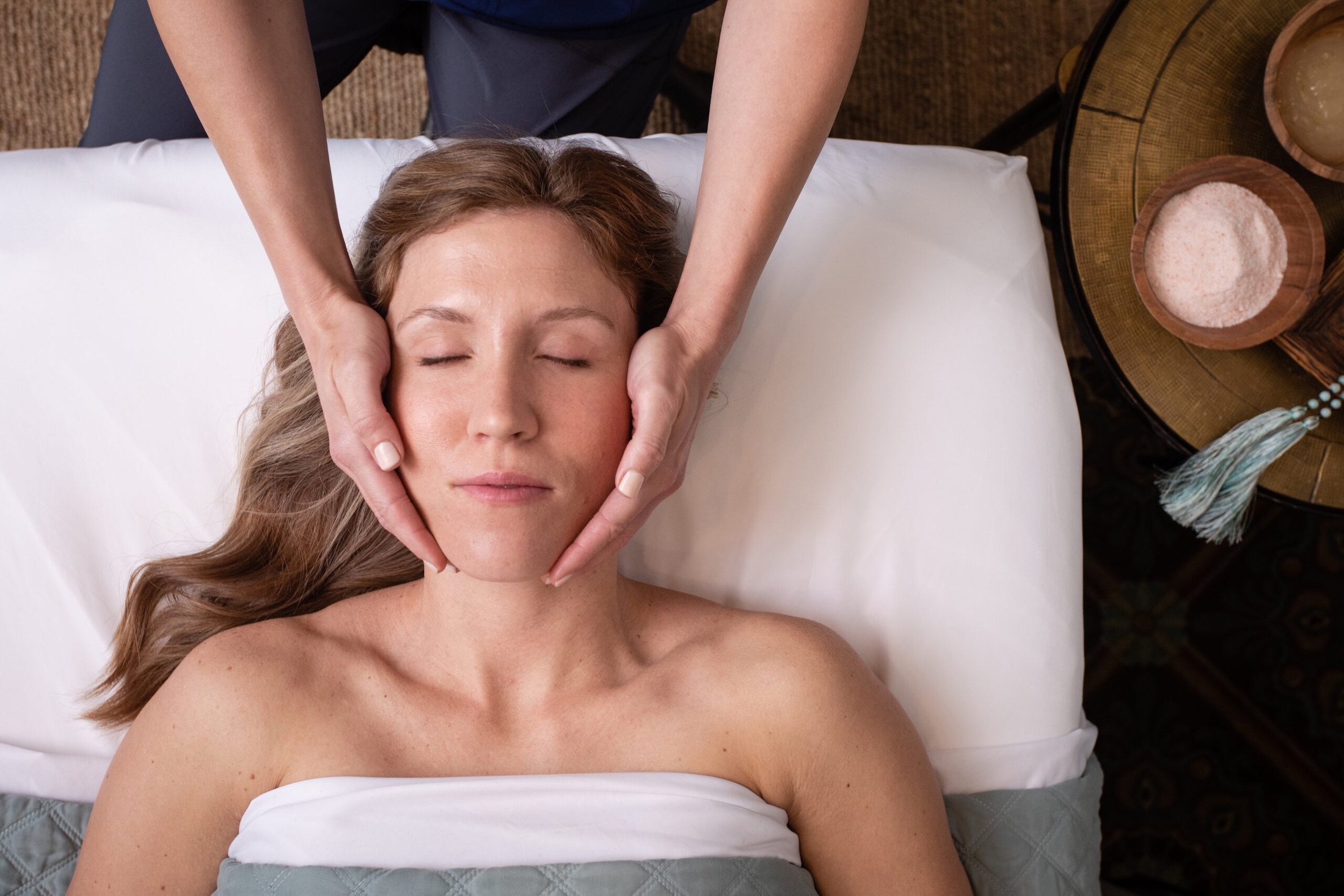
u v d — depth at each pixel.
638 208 0.85
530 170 0.80
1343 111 1.02
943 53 1.70
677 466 0.80
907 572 1.02
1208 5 1.06
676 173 1.05
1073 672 1.02
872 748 0.82
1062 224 1.07
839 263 1.05
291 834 0.75
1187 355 1.07
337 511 0.98
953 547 1.02
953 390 1.04
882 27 1.69
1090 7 1.73
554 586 0.81
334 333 0.76
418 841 0.75
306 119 0.83
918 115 1.70
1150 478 1.58
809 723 0.82
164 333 1.01
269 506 0.97
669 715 0.83
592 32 1.05
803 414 1.03
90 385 1.01
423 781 0.77
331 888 0.73
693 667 0.85
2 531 0.99
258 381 1.02
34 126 1.58
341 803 0.75
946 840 0.83
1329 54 1.02
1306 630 1.57
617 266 0.79
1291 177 1.01
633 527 0.78
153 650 0.96
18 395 1.00
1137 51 1.06
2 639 0.98
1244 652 1.57
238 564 0.98
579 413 0.73
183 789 0.79
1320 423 1.06
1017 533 1.02
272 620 0.86
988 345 1.04
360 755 0.80
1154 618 1.57
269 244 0.80
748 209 0.81
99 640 0.99
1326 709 1.56
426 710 0.83
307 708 0.81
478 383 0.72
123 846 0.78
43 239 1.01
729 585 1.03
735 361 1.03
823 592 1.02
